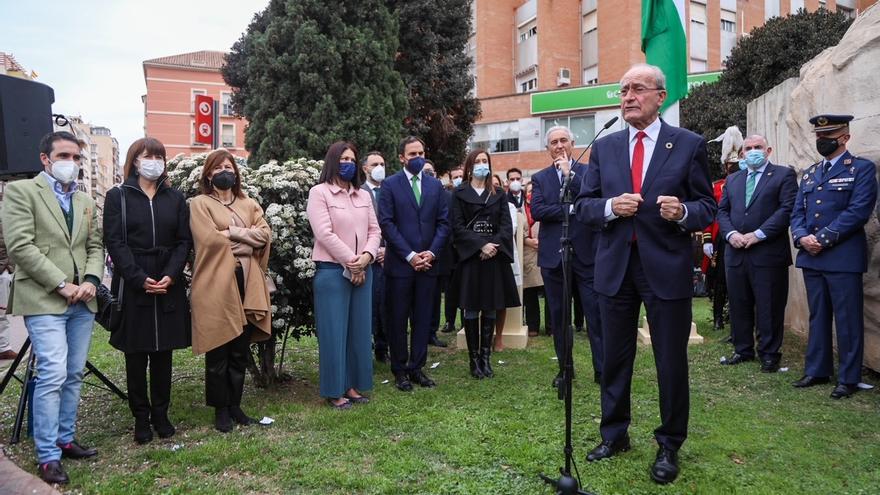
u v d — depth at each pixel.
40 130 4.69
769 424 3.79
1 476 3.08
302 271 4.40
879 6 4.86
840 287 4.34
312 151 12.88
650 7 5.91
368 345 4.48
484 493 2.88
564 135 4.85
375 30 13.90
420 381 4.86
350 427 3.83
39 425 3.15
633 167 3.15
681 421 3.07
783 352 5.68
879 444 3.44
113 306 3.57
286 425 3.94
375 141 13.65
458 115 17.78
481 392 4.60
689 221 2.90
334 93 13.31
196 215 3.83
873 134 4.68
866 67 4.77
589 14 29.12
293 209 4.56
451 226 5.15
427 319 4.88
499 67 31.38
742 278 5.25
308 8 13.09
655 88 3.08
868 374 4.88
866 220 4.31
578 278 4.67
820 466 3.16
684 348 3.05
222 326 3.74
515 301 5.15
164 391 3.79
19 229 3.19
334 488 2.99
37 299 3.22
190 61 39.97
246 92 16.83
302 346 6.59
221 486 3.02
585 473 3.06
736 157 6.87
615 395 3.28
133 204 3.63
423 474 3.12
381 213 4.82
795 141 6.09
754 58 15.66
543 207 4.75
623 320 3.23
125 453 3.52
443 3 16.12
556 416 3.97
